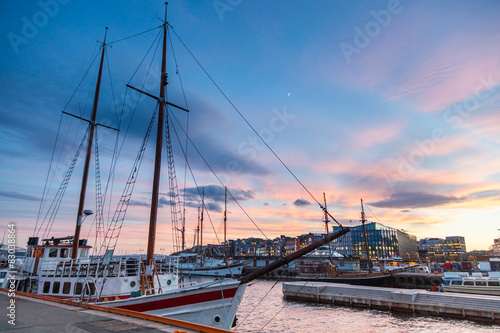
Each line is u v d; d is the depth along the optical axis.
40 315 10.13
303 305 46.91
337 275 75.38
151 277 18.72
